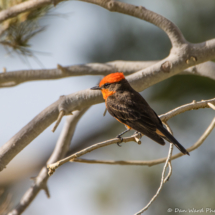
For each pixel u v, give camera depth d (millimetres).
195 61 8312
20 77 9852
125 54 13000
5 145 7582
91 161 7598
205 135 7668
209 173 12656
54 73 9922
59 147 11281
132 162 7914
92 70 10094
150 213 12664
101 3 8414
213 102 7438
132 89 8953
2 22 9227
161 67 8336
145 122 8367
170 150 6602
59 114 7770
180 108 7465
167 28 8344
